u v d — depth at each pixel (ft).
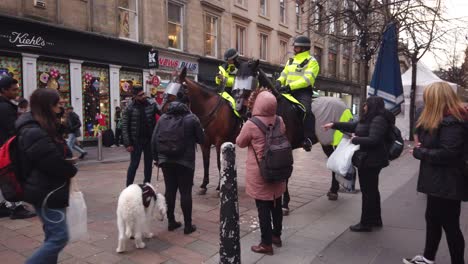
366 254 13.38
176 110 14.79
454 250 11.30
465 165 10.57
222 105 20.74
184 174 14.98
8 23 39.88
